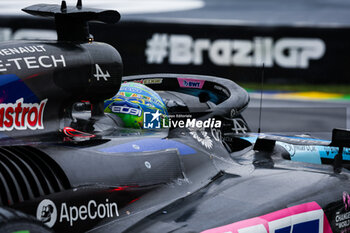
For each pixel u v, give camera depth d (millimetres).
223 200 6426
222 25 35531
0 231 4285
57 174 5570
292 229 6387
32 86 5754
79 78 6156
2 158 5539
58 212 5445
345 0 52719
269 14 46156
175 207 6250
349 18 44906
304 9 48594
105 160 6000
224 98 9383
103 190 5840
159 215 6055
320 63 36281
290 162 7895
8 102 5574
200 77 9602
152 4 49281
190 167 6879
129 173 6145
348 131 7289
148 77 9711
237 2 51562
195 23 35031
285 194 6660
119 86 6691
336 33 36125
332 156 9406
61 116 6180
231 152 8820
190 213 6105
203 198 6477
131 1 49781
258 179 7043
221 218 6020
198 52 35375
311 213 6598
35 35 33000
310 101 31141
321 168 7668
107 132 6680
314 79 36406
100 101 6730
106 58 6473
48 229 4730
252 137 9008
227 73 35875
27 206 5234
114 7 46594
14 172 5375
